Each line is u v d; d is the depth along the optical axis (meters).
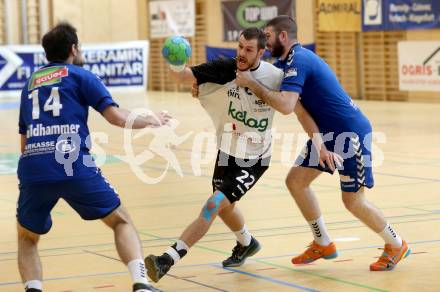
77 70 8.45
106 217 8.36
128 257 8.16
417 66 35.88
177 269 10.16
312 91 9.65
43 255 11.12
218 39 45.88
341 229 12.30
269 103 9.26
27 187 8.25
